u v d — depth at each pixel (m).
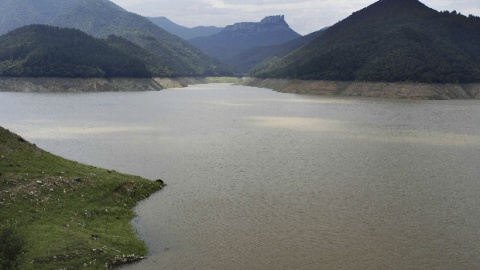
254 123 144.88
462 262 40.44
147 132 121.12
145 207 56.06
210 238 45.94
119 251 41.81
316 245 44.00
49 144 98.75
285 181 68.31
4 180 50.22
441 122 146.75
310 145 102.31
